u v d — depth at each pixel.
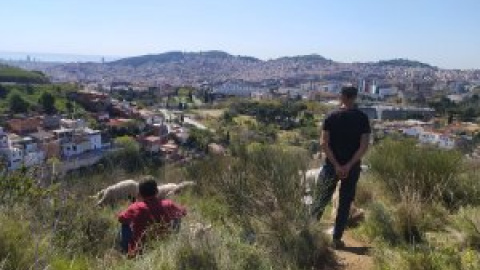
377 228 5.25
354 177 5.19
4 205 4.78
